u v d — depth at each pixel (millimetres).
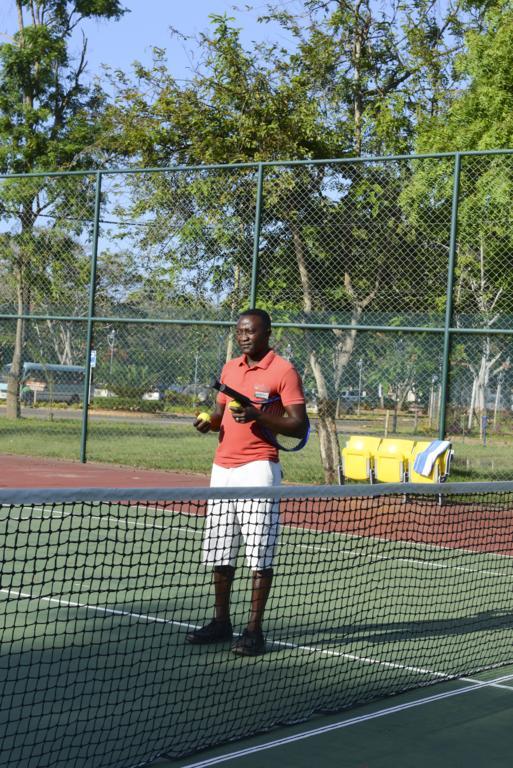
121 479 17750
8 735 5020
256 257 17375
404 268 16906
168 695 5824
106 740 4879
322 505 14875
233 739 5156
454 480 17125
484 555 11344
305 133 20641
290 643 7254
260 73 20578
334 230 17438
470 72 20266
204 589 8836
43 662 6309
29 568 9383
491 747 5258
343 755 5043
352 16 22109
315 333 17688
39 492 5090
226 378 7363
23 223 20797
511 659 7172
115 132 21938
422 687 6363
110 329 20203
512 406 16281
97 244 19422
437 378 16625
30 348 21906
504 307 16391
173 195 18547
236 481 7035
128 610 7953
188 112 20578
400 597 8969
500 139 19391
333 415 17938
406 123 22484
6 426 28719
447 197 16422
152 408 19891
